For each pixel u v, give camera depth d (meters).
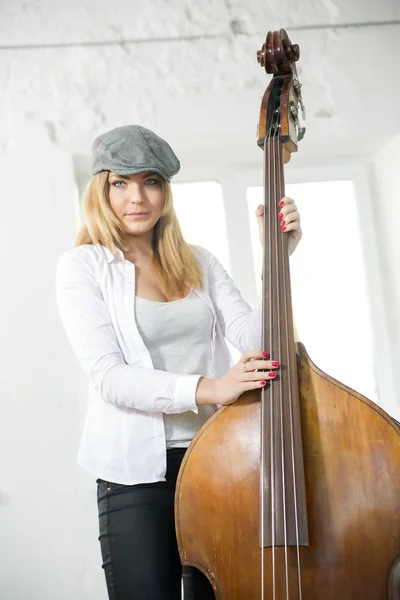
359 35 3.26
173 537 1.85
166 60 3.22
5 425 3.00
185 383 1.78
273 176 1.90
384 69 3.25
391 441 1.60
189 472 1.69
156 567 1.80
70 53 3.20
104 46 3.21
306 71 3.24
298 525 1.57
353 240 3.47
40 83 3.17
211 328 2.05
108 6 3.23
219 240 3.42
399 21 3.28
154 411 1.83
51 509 2.98
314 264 3.46
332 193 3.47
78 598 2.96
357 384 3.42
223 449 1.69
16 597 2.95
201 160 3.36
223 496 1.66
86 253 1.98
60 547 2.97
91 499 2.99
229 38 3.24
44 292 3.05
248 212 3.39
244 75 3.22
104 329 1.90
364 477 1.60
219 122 3.19
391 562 1.56
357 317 3.44
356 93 3.23
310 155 3.41
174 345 1.96
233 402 1.72
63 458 3.00
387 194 3.41
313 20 3.26
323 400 1.67
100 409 1.92
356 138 3.27
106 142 1.97
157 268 2.04
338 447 1.63
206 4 3.25
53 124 3.15
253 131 3.19
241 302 2.13
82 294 1.93
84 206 2.04
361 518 1.58
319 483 1.62
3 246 3.06
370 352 3.43
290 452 1.63
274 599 1.57
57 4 3.23
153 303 1.96
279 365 1.70
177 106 3.19
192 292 2.03
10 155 3.12
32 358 3.02
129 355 1.91
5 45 3.19
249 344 2.00
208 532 1.66
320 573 1.57
